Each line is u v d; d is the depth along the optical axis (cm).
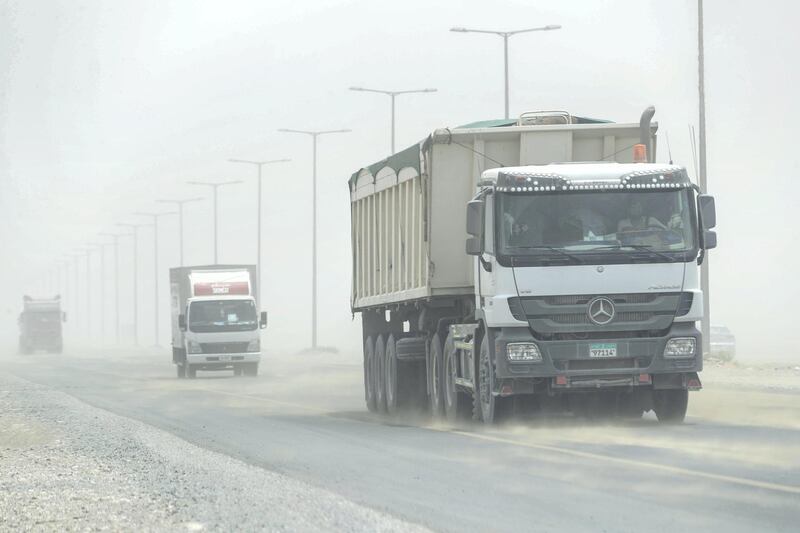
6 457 4778
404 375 5919
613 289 4525
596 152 5250
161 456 4275
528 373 4512
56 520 2961
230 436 4947
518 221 4556
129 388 9688
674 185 4581
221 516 2806
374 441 4434
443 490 3030
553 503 2736
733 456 3500
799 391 6512
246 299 11988
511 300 4534
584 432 4422
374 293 6475
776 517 2448
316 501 2928
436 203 5212
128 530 2720
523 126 5184
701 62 9675
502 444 4081
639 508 2614
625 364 4547
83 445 4988
